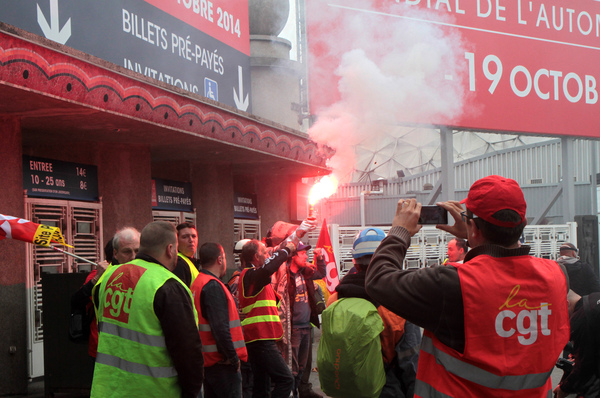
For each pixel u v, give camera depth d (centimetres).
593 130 1614
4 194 663
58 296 678
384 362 312
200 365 313
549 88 1542
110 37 838
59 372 672
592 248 1466
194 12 1060
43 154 888
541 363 212
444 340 212
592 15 1633
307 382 705
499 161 2247
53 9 730
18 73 523
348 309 297
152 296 309
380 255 230
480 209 218
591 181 1948
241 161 1115
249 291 552
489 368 206
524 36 1505
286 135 1045
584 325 425
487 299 207
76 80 590
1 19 653
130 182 892
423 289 212
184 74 1023
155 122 716
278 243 729
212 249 483
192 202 1127
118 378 311
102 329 323
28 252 764
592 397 430
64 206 817
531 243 1381
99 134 798
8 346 680
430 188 2319
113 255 493
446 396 212
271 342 562
